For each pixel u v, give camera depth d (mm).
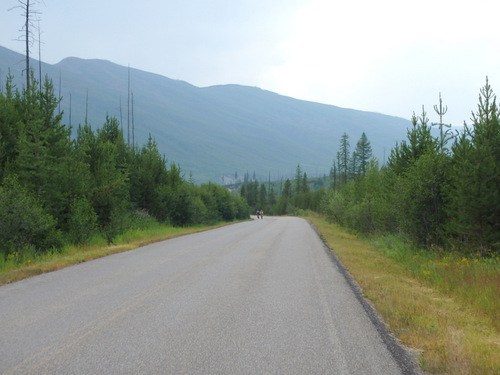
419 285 9828
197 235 25469
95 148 22375
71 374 3957
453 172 14875
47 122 18125
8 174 14969
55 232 15156
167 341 4992
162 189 32469
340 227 39312
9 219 12984
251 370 4102
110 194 20516
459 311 7098
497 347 5078
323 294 8055
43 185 15906
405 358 4500
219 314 6355
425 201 16156
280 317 6230
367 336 5297
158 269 11141
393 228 21109
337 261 13531
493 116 13273
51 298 7441
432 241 16109
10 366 4148
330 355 4566
